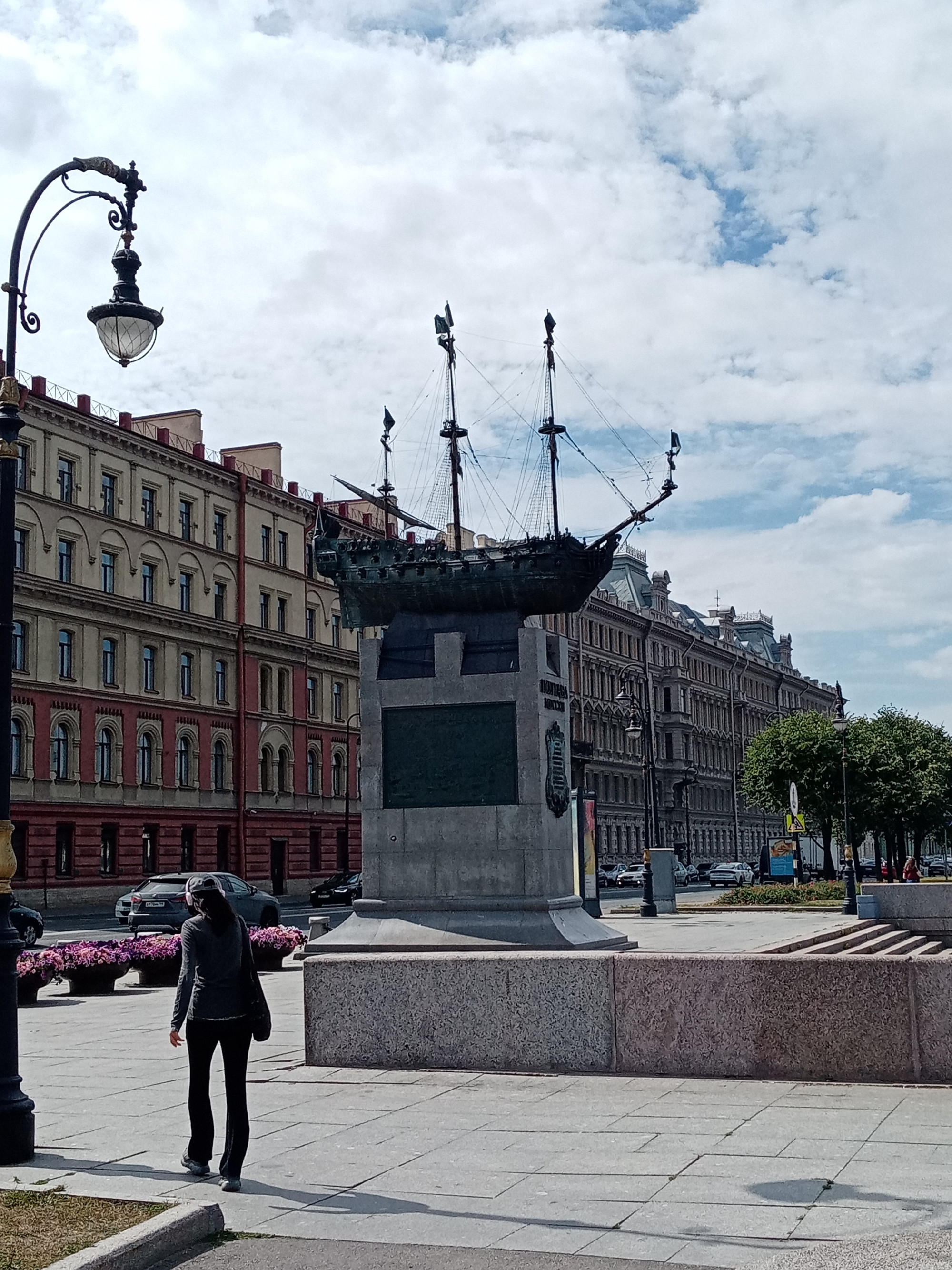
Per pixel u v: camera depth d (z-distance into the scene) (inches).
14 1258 252.8
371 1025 487.5
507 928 729.0
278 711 2623.0
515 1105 413.1
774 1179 316.2
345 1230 287.3
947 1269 246.4
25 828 1978.3
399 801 764.0
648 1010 459.5
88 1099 441.1
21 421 394.6
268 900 1421.0
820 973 444.1
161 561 2316.7
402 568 790.5
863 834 2987.2
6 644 381.7
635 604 3870.6
